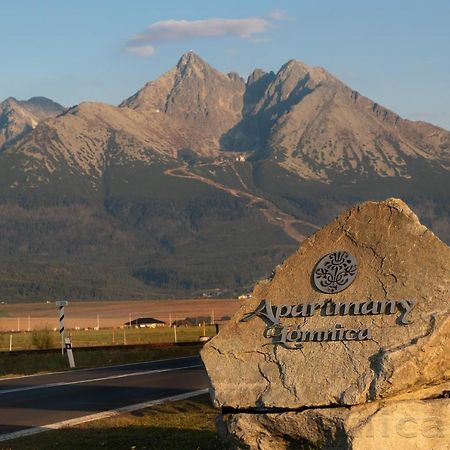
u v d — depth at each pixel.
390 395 16.38
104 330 142.62
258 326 18.25
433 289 17.11
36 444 21.91
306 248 18.58
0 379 40.94
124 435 23.03
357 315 17.50
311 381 17.08
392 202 18.03
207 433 23.06
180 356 54.88
